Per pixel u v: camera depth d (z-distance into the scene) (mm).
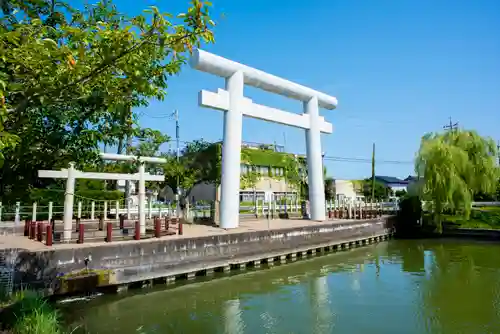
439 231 27828
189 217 22109
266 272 16203
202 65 18203
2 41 4074
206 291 12898
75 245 11727
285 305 11445
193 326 9570
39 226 12797
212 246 14898
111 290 11953
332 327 9578
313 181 24141
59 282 10375
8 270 9508
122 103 6680
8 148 6355
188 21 4430
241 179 29234
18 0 5227
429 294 12719
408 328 9594
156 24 4438
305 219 25328
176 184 29531
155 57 5691
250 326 9617
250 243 16641
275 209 27219
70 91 4789
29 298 7992
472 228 27750
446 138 28625
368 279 15070
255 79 20734
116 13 5980
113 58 4449
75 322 9625
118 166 21094
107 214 22484
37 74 4449
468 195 26062
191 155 32000
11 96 4625
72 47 4879
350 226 24016
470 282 14438
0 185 7211
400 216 30734
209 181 29250
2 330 6527
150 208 21172
